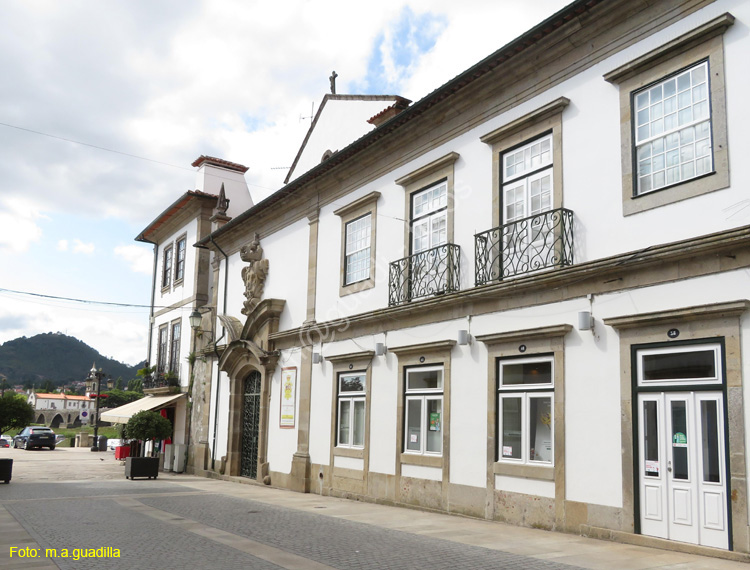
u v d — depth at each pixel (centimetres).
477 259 1162
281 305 1836
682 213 861
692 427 817
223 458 2036
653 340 869
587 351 957
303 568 700
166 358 2688
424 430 1267
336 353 1566
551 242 1033
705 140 852
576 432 956
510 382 1088
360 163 1540
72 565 709
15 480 1794
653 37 927
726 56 830
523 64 1115
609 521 895
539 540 886
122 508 1217
